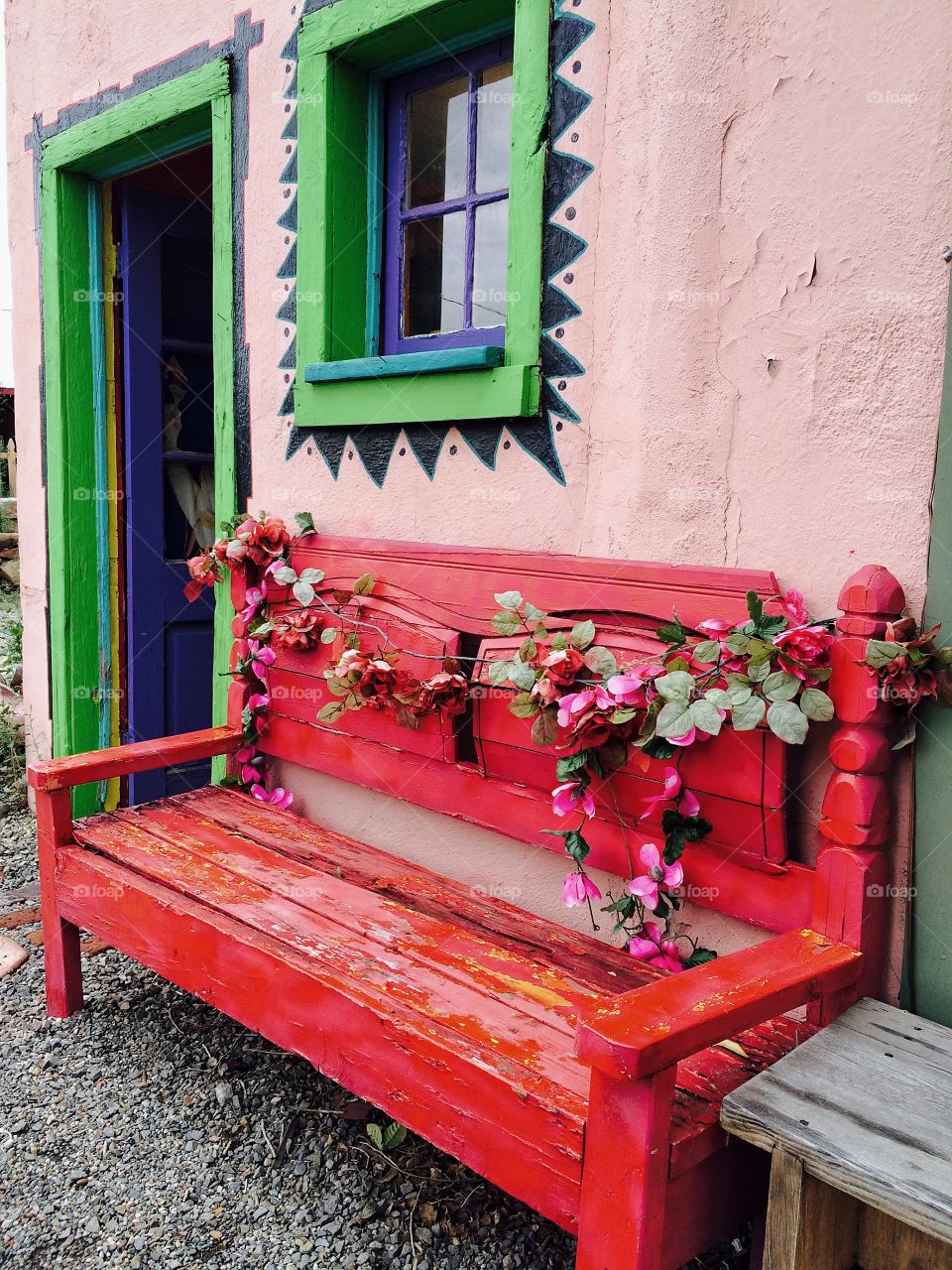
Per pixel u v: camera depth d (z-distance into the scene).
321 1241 1.98
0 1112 2.38
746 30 1.90
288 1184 2.14
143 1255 1.94
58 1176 2.16
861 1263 1.52
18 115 3.93
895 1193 1.20
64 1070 2.55
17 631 6.32
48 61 3.75
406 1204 2.08
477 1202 2.09
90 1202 2.08
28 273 3.97
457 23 2.49
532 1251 1.95
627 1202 1.37
